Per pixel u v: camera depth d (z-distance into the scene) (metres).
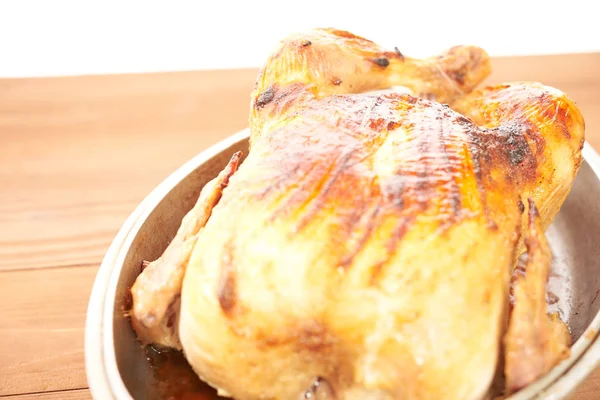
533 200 0.45
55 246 0.59
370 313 0.39
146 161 0.69
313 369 0.41
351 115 0.44
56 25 1.08
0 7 1.09
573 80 0.76
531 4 1.05
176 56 1.00
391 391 0.39
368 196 0.40
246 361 0.40
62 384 0.50
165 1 1.10
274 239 0.40
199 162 0.54
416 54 0.96
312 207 0.40
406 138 0.43
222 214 0.42
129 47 1.03
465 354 0.38
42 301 0.55
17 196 0.64
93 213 0.62
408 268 0.39
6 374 0.50
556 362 0.40
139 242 0.49
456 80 0.56
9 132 0.74
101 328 0.44
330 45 0.52
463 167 0.41
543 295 0.40
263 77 0.52
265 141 0.45
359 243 0.39
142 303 0.43
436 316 0.38
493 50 0.95
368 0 1.09
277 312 0.39
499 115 0.50
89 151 0.71
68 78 0.85
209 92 0.81
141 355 0.46
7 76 0.93
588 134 0.66
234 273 0.40
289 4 1.09
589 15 1.01
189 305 0.41
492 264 0.40
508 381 0.40
